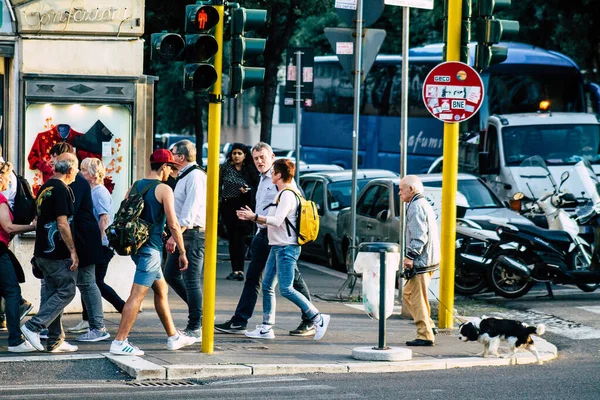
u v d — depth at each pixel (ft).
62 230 69.97
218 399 59.77
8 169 71.26
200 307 77.82
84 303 77.36
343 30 102.32
